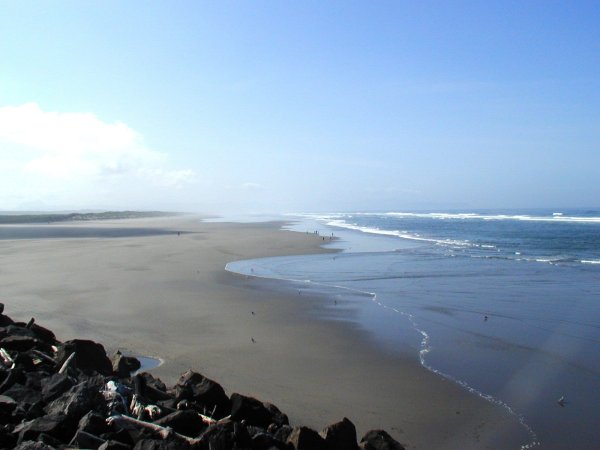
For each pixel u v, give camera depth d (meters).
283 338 12.21
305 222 79.75
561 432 7.39
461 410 8.12
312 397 8.58
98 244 37.03
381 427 7.50
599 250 32.19
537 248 33.72
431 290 18.61
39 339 10.16
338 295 17.69
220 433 5.71
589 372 9.88
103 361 8.96
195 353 10.95
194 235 46.75
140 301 16.36
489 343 11.87
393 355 10.95
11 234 48.25
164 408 6.80
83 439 5.65
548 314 14.70
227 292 18.11
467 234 47.81
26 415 6.41
